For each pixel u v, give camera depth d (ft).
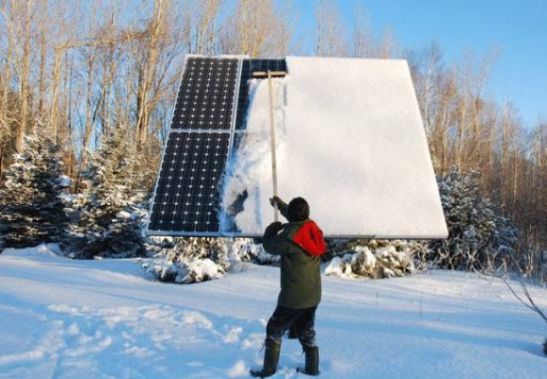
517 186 95.81
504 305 27.58
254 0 95.50
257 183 28.89
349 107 34.24
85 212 53.72
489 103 127.85
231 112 33.17
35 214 59.47
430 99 114.73
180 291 28.68
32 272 34.63
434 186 29.32
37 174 60.13
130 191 55.98
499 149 129.29
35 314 20.13
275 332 13.57
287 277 13.61
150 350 15.52
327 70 37.55
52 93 87.56
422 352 15.20
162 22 90.99
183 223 27.09
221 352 15.39
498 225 49.47
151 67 88.43
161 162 30.01
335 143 31.58
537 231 53.01
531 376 13.07
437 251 46.26
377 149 31.30
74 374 13.26
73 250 53.78
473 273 39.93
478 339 17.30
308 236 13.69
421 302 27.66
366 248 36.47
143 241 52.85
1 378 12.89
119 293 26.30
